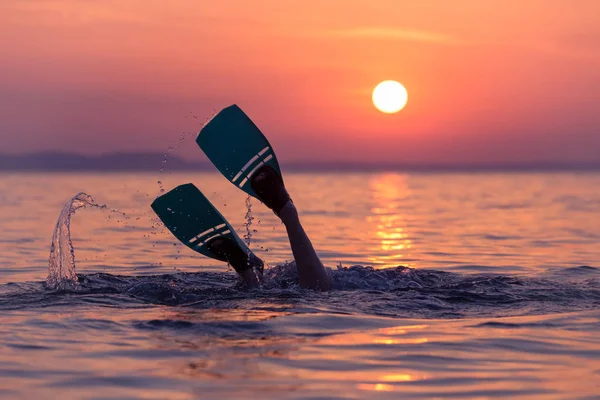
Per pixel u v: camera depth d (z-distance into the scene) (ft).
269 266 26.30
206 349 11.89
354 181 247.29
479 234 43.55
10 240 38.29
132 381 10.25
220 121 19.95
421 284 18.39
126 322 13.71
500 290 17.42
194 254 30.45
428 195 115.85
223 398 9.57
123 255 30.14
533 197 102.01
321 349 12.07
